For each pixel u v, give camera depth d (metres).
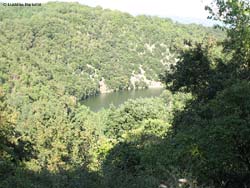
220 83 16.78
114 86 195.25
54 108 93.81
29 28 186.62
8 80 121.94
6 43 166.75
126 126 68.50
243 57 16.88
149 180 9.78
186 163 11.14
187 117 16.72
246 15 15.78
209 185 10.26
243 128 10.68
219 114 11.83
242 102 11.39
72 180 9.20
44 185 9.12
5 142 31.05
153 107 71.88
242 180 11.23
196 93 18.16
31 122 71.69
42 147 56.34
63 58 187.75
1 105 38.91
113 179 9.77
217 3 16.30
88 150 55.97
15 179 9.19
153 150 13.59
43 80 139.00
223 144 10.85
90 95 180.38
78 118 91.00
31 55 157.25
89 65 197.12
